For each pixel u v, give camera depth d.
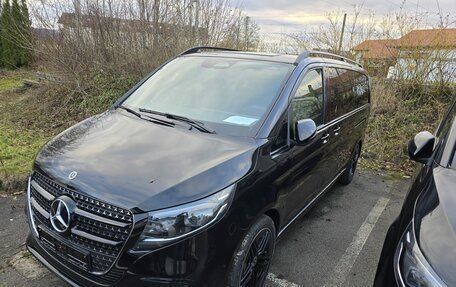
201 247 1.99
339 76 4.14
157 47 8.91
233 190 2.17
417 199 2.21
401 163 6.50
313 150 3.29
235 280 2.24
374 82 8.90
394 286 1.86
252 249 2.44
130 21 9.07
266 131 2.67
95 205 2.02
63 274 2.20
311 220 4.19
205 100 3.09
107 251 1.98
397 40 9.19
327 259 3.40
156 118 2.93
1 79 12.88
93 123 2.97
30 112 8.32
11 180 4.18
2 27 10.36
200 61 3.61
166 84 3.43
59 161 2.33
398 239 2.06
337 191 5.14
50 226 2.20
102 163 2.23
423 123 7.96
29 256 3.03
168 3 9.23
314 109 3.40
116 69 8.88
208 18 9.72
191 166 2.22
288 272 3.15
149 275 1.93
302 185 3.20
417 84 8.86
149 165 2.20
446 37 8.67
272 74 3.17
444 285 1.59
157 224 1.92
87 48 8.88
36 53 9.16
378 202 4.83
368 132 7.62
